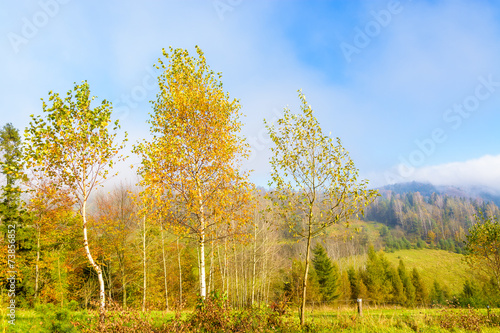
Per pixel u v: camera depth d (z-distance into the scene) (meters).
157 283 27.61
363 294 38.94
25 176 9.21
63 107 9.63
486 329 10.01
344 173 10.31
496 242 16.08
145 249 21.44
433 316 11.77
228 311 9.47
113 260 24.06
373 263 41.94
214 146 12.07
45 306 8.91
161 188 10.94
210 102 12.49
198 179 11.57
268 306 10.28
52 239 20.56
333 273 36.22
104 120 10.09
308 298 32.38
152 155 11.05
